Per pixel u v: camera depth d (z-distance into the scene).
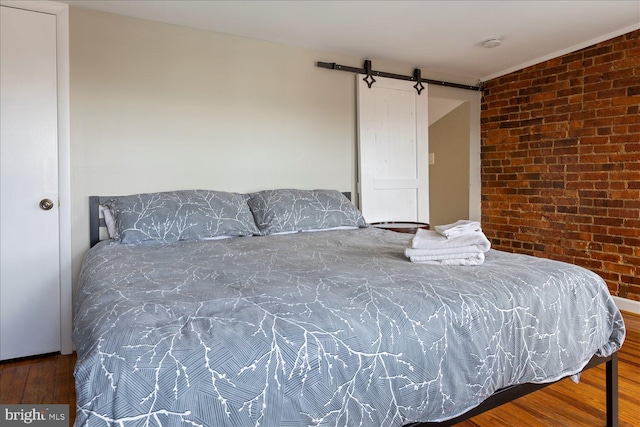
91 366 0.87
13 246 2.38
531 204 3.80
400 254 1.91
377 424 1.05
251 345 0.95
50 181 2.46
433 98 4.07
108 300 1.20
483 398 1.26
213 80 2.90
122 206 2.38
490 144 4.17
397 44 3.21
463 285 1.36
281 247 2.13
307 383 0.96
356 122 3.52
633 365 2.28
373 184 3.53
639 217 3.02
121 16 2.60
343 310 1.13
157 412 0.83
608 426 1.71
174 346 0.91
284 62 3.16
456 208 4.46
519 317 1.33
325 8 2.57
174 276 1.49
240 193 3.02
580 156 3.38
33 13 2.38
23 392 2.00
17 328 2.41
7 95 2.34
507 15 2.74
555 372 1.44
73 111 2.49
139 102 2.66
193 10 2.56
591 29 3.00
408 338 1.12
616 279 3.18
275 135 3.14
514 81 3.90
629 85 3.03
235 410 0.89
